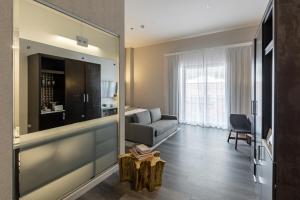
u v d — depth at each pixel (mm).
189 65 6047
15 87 1578
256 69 2311
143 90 7234
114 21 2703
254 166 2514
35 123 1785
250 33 5016
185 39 6164
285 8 1242
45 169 1882
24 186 1685
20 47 1631
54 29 1949
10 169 1159
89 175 2398
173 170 2844
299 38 1222
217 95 5559
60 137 2051
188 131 5273
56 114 2012
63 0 1950
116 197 2166
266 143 1693
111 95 2750
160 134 4273
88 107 2404
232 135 4750
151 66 6992
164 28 5281
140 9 4109
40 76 1836
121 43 2873
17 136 1605
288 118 1256
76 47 2211
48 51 1900
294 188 1266
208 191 2271
